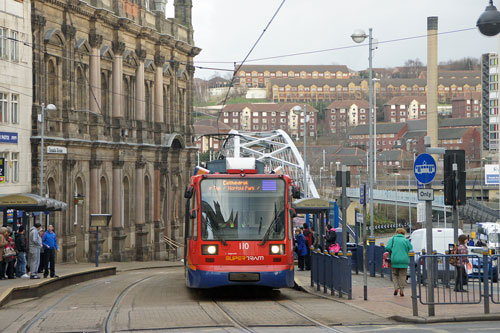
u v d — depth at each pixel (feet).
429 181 81.76
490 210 402.72
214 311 85.76
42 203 132.05
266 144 515.09
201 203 101.81
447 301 81.87
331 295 103.14
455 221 104.22
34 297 106.42
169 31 298.76
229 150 485.56
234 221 101.09
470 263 82.28
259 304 94.38
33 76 196.65
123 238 246.06
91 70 228.02
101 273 165.17
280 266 100.48
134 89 264.52
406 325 72.59
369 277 134.62
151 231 276.00
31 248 118.21
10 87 185.78
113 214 244.22
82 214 222.28
